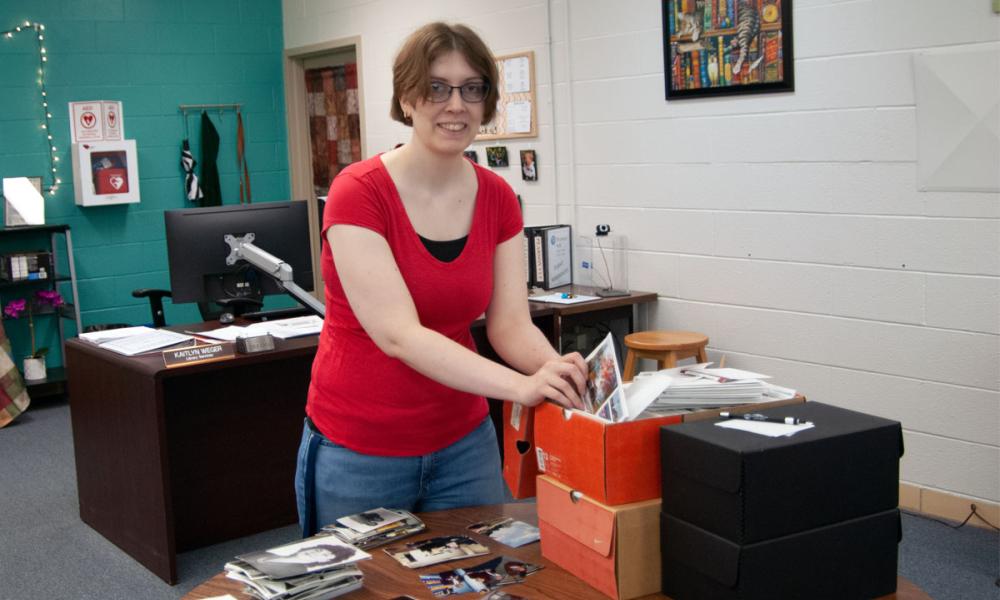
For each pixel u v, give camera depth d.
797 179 3.97
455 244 1.80
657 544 1.54
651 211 4.61
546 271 4.80
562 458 1.62
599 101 4.79
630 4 4.55
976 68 3.35
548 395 1.62
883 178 3.68
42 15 6.09
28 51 6.05
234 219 3.76
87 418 3.74
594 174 4.88
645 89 4.55
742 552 1.38
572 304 4.39
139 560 3.50
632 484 1.53
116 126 6.28
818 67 3.83
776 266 4.10
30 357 5.79
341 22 6.50
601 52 4.73
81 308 6.33
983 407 3.50
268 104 7.07
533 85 5.11
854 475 1.49
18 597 3.27
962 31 3.38
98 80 6.32
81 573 3.45
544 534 1.68
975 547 3.38
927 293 3.61
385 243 1.73
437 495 1.95
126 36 6.40
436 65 1.66
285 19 7.02
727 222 4.27
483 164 5.52
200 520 3.65
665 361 4.18
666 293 4.59
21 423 5.45
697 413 1.58
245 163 6.99
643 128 4.59
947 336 3.57
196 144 6.75
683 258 4.49
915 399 3.70
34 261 5.80
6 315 5.71
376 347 1.81
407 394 1.82
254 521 3.79
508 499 3.78
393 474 1.88
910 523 3.63
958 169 3.44
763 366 4.21
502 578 1.59
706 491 1.44
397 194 1.74
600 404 1.58
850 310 3.86
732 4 4.09
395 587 1.56
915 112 3.55
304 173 7.20
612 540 1.50
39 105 6.10
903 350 3.71
